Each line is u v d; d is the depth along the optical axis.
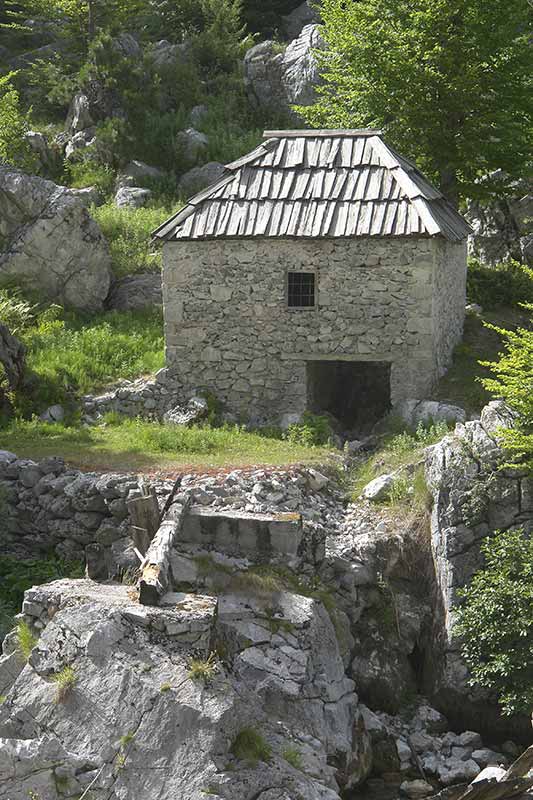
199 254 21.55
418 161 27.11
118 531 16.31
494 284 27.44
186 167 35.97
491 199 27.98
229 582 13.66
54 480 17.27
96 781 10.55
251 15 47.97
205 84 40.56
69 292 26.97
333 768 12.07
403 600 15.62
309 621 13.45
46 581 16.11
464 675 14.61
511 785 11.83
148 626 11.43
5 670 12.22
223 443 19.73
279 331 21.44
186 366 21.94
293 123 38.78
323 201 21.20
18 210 26.92
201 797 10.20
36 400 21.84
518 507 15.30
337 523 16.86
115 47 38.66
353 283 21.00
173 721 10.69
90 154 35.94
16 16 42.97
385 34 25.98
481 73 26.02
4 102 35.03
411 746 14.15
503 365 16.19
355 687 14.68
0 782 10.56
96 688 11.12
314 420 20.69
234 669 12.61
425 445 18.55
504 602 14.26
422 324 20.81
